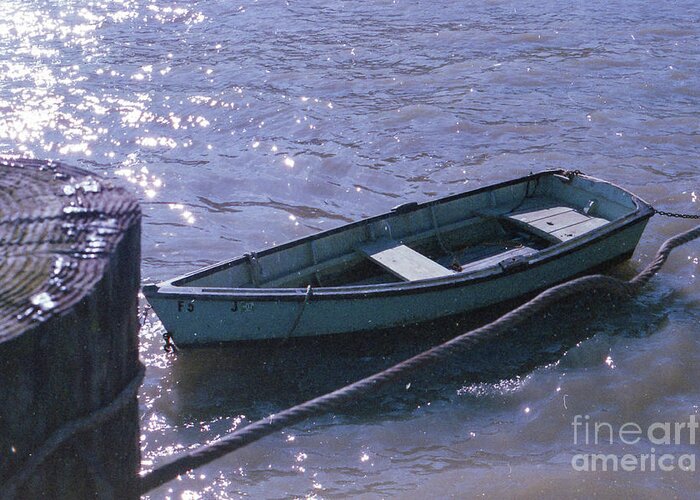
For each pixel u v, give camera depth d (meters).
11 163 3.47
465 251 18.16
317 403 4.20
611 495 11.38
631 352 14.84
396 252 16.67
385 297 14.90
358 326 15.11
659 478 11.73
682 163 23.27
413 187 22.38
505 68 31.17
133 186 22.39
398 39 35.19
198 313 14.18
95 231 2.93
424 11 39.38
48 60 33.09
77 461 2.78
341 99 28.56
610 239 17.09
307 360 14.91
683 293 16.92
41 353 2.55
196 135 25.77
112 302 2.80
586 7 39.34
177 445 12.70
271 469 12.05
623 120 26.31
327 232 16.55
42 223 2.98
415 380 14.25
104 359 2.79
